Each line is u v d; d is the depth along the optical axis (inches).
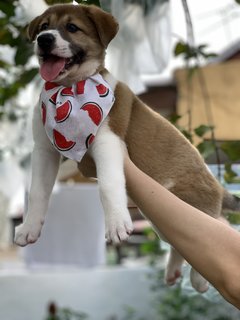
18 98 52.7
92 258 55.1
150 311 69.4
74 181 57.1
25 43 37.8
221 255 22.4
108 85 25.2
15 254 107.3
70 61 25.5
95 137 24.3
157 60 40.5
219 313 58.9
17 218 83.8
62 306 71.3
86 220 54.7
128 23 39.1
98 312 71.4
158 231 25.7
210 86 48.7
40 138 25.7
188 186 26.2
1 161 55.5
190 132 36.3
